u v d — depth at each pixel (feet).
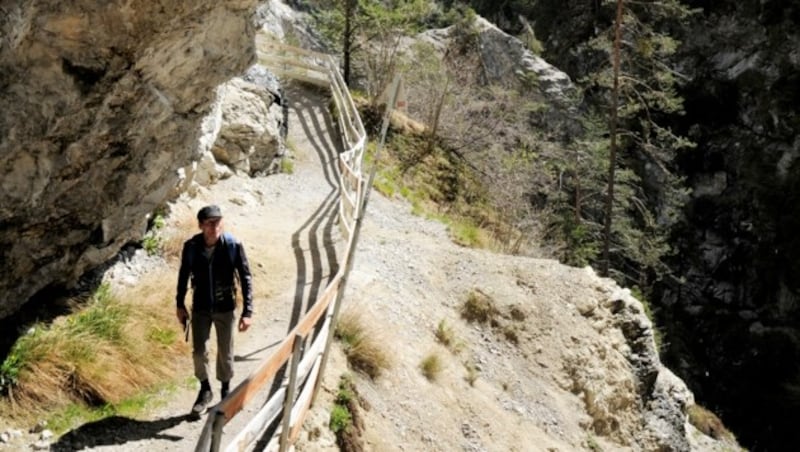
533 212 80.23
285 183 50.16
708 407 101.40
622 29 83.20
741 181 116.37
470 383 35.01
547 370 40.22
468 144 87.40
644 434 43.14
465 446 30.22
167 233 31.91
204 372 19.84
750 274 112.88
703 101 121.70
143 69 19.38
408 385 30.40
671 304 112.98
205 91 22.98
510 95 95.50
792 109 114.11
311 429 22.75
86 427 19.03
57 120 17.74
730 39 119.96
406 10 89.25
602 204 87.71
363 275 36.68
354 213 35.27
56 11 15.79
